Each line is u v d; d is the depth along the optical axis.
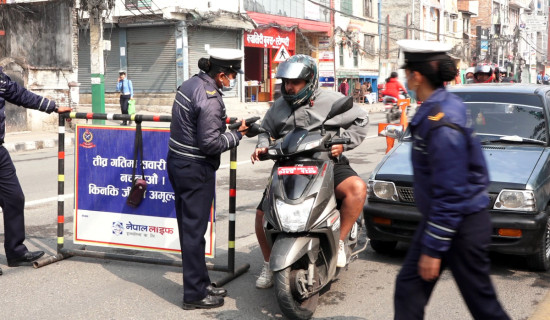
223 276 5.09
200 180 4.45
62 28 19.31
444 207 2.77
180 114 4.43
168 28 25.47
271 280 4.89
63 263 5.59
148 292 4.85
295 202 4.07
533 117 6.07
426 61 2.95
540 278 5.15
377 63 42.56
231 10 27.38
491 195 5.02
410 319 2.97
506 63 61.06
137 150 5.32
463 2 59.84
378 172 5.56
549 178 5.34
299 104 4.56
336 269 4.57
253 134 4.77
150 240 5.39
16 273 5.30
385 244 5.84
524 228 4.89
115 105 26.47
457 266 2.93
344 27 37.72
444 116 2.82
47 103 5.46
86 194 5.57
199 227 4.48
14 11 19.83
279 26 30.52
